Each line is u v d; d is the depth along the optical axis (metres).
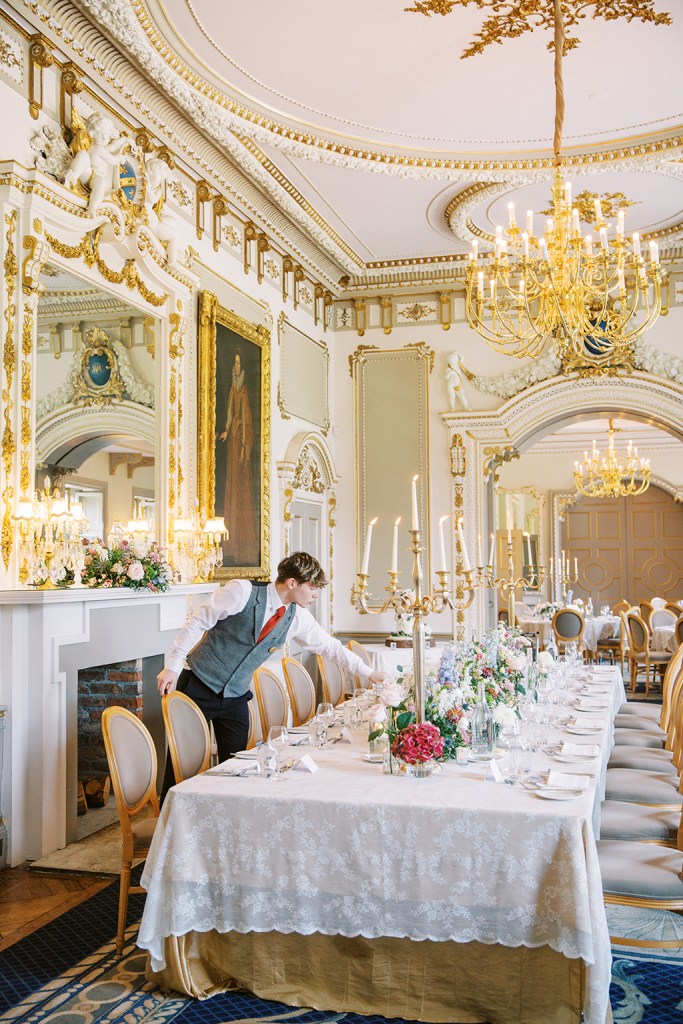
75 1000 3.43
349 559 11.21
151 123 6.93
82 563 5.53
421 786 3.48
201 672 4.68
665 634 13.20
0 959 3.82
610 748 5.49
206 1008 3.36
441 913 3.16
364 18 5.88
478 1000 3.20
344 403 11.36
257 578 8.74
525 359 10.75
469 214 9.33
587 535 19.09
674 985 3.57
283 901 3.31
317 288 10.91
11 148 5.38
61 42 5.77
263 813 3.34
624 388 10.42
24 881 4.82
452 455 10.80
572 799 3.26
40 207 5.41
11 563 5.18
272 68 6.50
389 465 11.13
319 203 9.02
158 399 7.00
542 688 5.30
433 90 6.83
